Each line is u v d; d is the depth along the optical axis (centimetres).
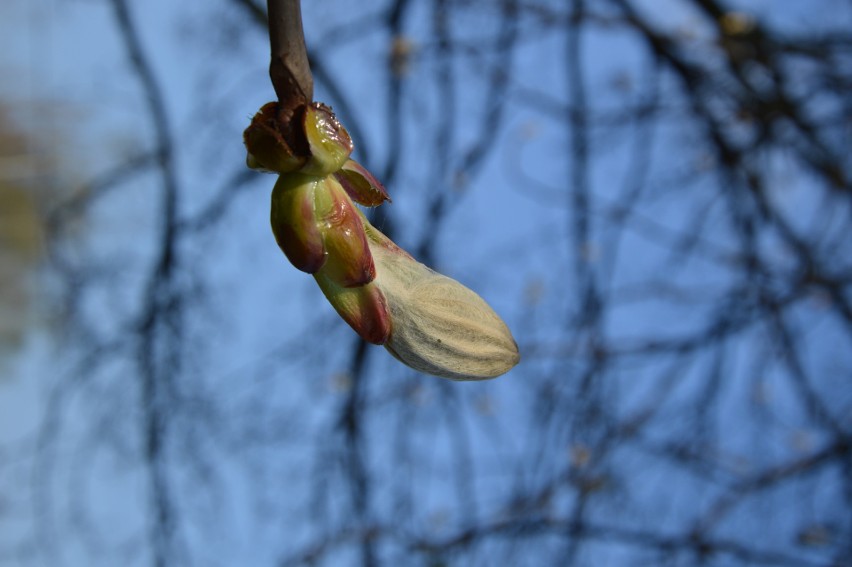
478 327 40
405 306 40
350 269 39
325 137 39
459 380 40
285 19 38
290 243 39
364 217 40
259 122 39
